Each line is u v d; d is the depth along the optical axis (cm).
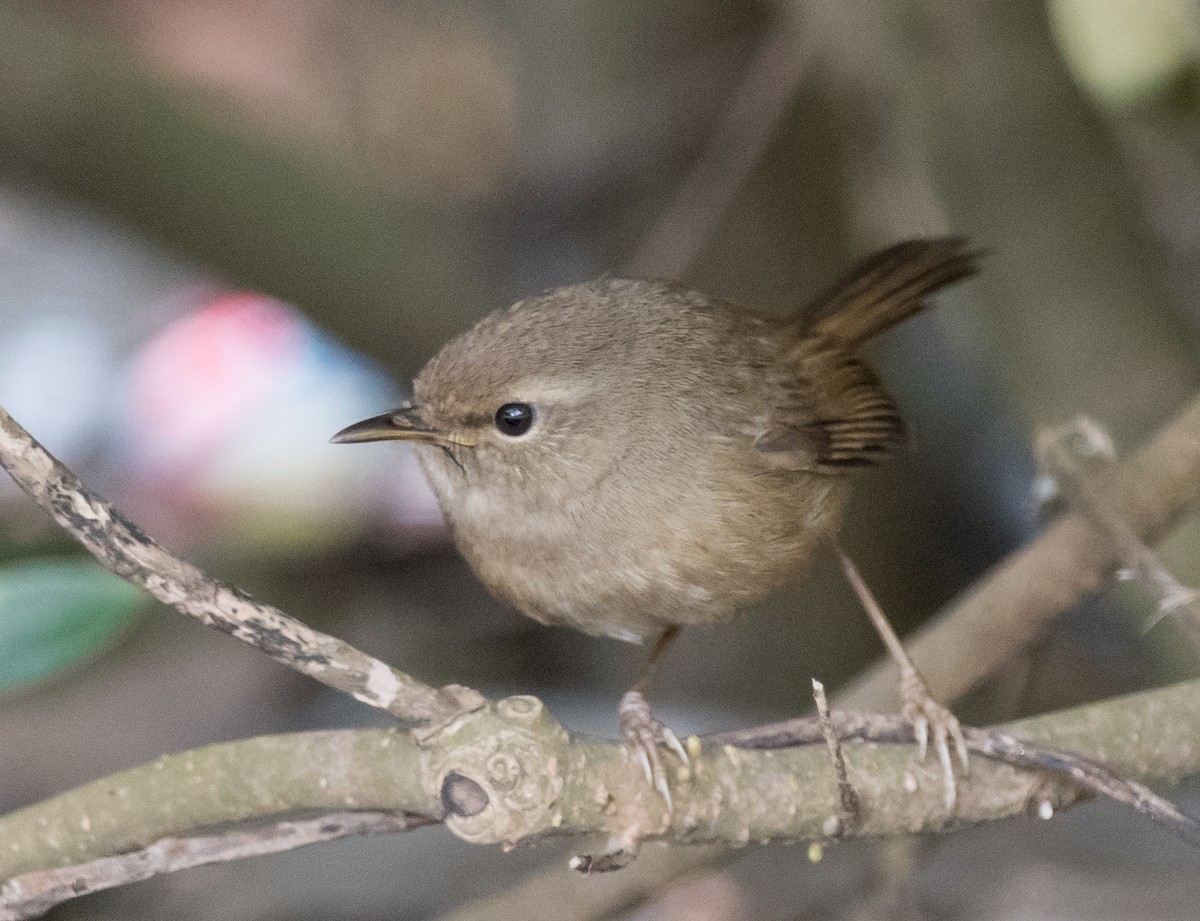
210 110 963
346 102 1459
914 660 733
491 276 1022
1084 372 851
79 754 1008
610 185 991
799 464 671
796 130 1023
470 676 1076
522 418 652
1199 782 813
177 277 1283
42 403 1229
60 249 1308
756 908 868
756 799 496
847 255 1059
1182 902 808
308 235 979
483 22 1384
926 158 912
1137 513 697
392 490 1147
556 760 461
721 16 980
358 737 480
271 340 1247
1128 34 912
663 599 670
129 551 426
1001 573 741
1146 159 1012
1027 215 873
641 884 732
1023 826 877
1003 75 877
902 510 1084
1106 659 1069
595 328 668
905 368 1152
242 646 1070
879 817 509
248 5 1522
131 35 1516
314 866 916
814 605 1031
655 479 651
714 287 1016
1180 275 996
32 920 516
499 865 909
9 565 681
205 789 489
